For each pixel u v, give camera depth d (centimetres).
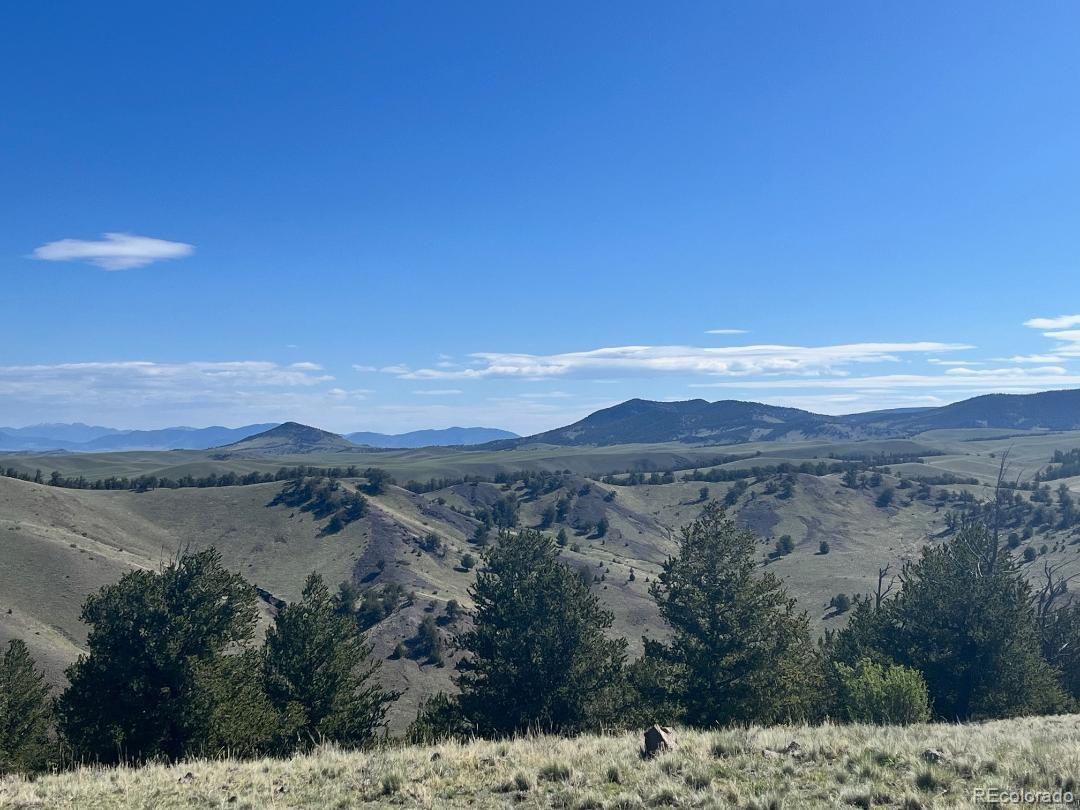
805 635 3916
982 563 4338
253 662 3653
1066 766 1150
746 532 3850
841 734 1606
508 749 1583
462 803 1181
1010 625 3712
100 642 3158
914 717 2291
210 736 3086
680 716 3434
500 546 5119
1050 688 3822
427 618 10400
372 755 1662
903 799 1053
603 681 3878
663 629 11019
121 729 2997
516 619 4069
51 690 6588
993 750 1327
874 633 4541
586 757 1450
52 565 9675
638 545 18425
